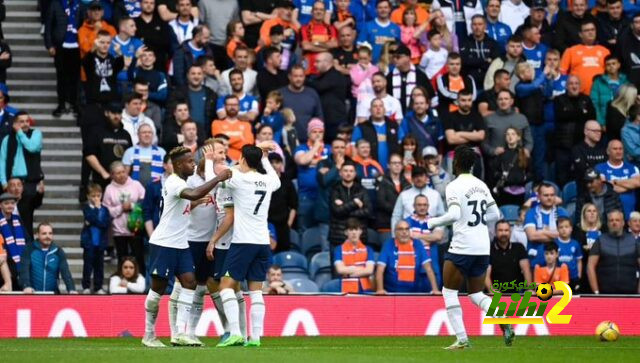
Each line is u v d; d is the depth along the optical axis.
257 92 81.56
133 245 69.94
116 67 79.81
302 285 68.50
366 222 72.12
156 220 69.56
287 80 81.88
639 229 70.56
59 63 83.38
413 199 71.94
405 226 68.69
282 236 72.12
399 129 78.69
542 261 70.25
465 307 65.12
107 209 69.88
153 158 73.06
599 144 80.81
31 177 73.31
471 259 48.56
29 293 62.00
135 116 76.12
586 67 85.75
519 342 56.22
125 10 86.06
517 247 69.00
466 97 78.62
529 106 81.56
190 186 52.66
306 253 74.25
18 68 88.12
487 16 87.81
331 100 81.50
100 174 74.12
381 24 86.12
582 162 78.38
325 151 77.00
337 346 52.62
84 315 62.31
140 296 62.97
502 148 77.25
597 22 89.75
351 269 68.50
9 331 61.59
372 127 77.38
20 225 68.00
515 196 76.44
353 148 76.38
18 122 73.19
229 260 49.94
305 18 88.38
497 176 76.25
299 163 75.75
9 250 67.25
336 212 71.44
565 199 78.69
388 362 42.25
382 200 73.62
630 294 68.38
